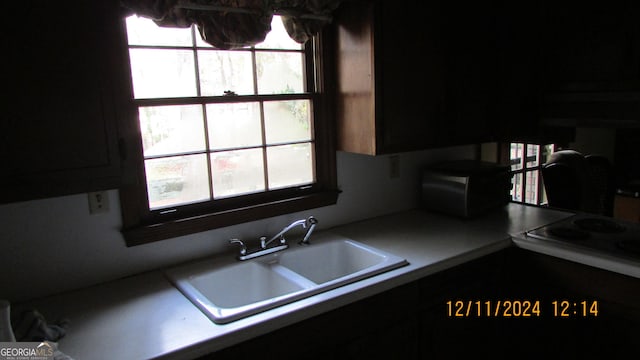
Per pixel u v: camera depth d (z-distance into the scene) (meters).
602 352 1.92
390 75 2.05
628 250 1.87
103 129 1.40
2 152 1.24
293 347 1.47
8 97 1.23
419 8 2.11
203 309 1.46
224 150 1.95
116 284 1.70
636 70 2.02
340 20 2.12
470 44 2.34
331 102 2.22
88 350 1.25
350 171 2.38
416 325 1.83
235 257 1.93
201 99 1.84
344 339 1.60
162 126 1.78
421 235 2.19
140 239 1.76
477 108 2.43
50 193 1.33
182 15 1.63
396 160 2.57
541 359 2.16
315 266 2.08
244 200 2.02
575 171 2.66
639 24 1.98
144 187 1.76
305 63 2.16
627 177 4.22
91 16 1.34
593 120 2.21
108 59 1.39
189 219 1.85
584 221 2.30
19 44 1.24
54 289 1.62
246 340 1.36
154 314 1.45
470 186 2.36
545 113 2.39
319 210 2.29
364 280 1.67
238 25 1.72
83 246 1.66
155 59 1.74
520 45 2.40
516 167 3.46
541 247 2.02
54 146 1.32
